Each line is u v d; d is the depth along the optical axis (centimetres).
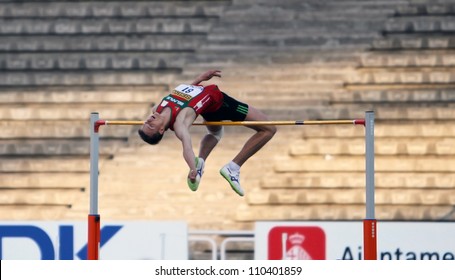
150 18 5938
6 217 5000
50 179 5134
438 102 5397
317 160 5088
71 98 5578
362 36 5709
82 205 5012
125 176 5081
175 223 3825
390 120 5306
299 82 5506
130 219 4844
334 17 5803
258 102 5369
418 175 5016
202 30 5841
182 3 5988
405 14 5812
